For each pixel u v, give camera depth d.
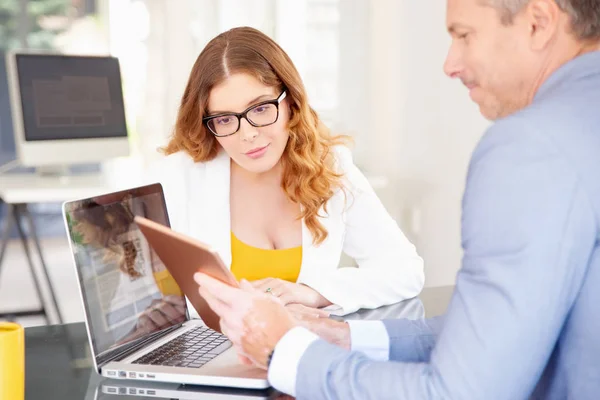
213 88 1.49
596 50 0.84
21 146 3.24
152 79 4.88
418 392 0.80
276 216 1.71
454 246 3.25
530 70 0.85
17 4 5.95
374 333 1.12
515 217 0.76
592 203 0.76
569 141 0.77
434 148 3.40
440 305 1.52
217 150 1.72
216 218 1.70
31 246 5.78
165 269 1.31
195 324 1.33
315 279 1.49
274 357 0.91
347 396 0.84
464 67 0.88
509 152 0.78
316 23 4.23
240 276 1.70
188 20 4.75
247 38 1.51
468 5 0.85
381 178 3.73
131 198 1.25
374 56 4.00
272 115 1.51
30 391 1.04
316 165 1.62
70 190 3.19
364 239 1.70
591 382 0.82
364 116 4.12
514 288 0.76
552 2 0.81
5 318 3.61
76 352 1.21
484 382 0.77
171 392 1.03
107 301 1.14
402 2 3.67
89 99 3.41
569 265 0.77
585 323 0.81
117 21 4.97
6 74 5.96
